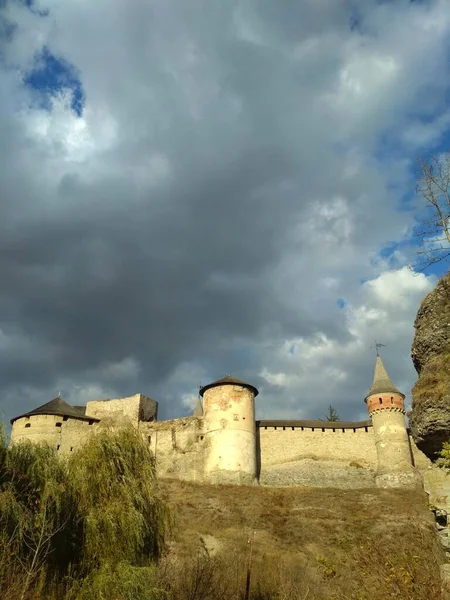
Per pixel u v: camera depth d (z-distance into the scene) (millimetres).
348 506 47625
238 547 37719
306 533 41656
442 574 13008
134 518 19438
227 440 56031
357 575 15391
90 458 21203
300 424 59656
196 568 23797
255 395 61875
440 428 15961
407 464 54469
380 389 58625
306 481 55781
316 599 21547
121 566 17734
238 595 23016
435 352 17234
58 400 61750
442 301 17266
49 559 17703
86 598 16750
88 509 19516
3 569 15844
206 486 53000
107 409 63875
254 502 48969
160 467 57719
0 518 16891
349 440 58531
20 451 20344
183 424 59625
